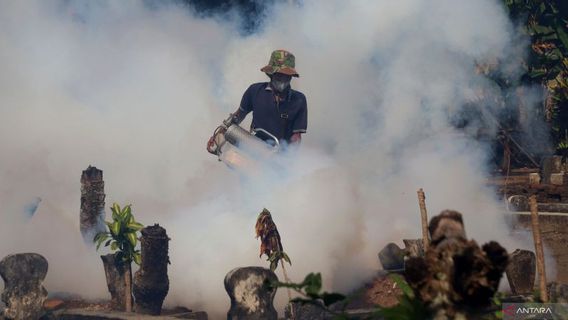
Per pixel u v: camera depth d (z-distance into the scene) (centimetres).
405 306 425
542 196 1867
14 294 1155
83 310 1208
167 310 1241
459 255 410
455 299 410
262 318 1073
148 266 1165
